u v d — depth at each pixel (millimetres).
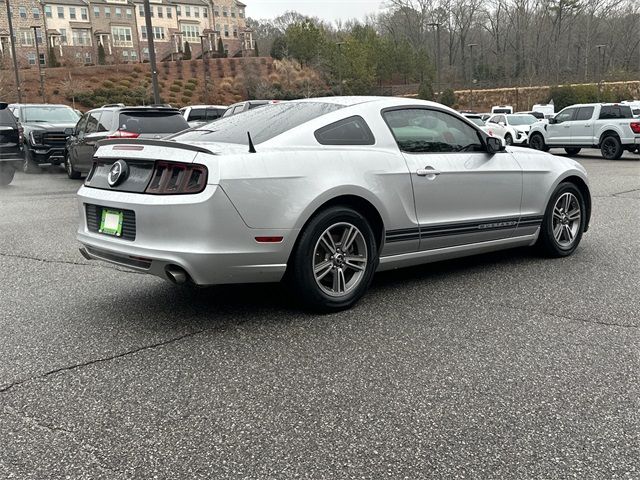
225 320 4109
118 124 11672
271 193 3816
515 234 5426
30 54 73125
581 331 3848
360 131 4434
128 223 3928
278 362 3408
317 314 4211
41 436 2650
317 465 2426
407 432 2664
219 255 3699
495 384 3115
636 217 8141
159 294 4734
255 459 2469
